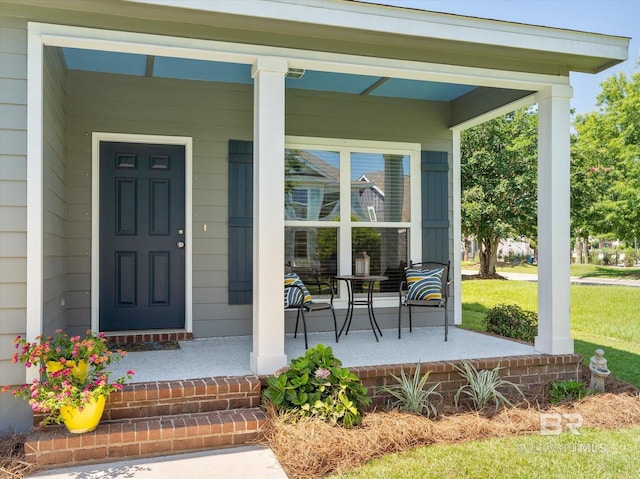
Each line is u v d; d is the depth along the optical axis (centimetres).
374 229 574
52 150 375
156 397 332
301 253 548
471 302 1120
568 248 439
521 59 426
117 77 490
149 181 507
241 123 525
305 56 374
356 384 349
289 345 476
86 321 479
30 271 317
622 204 1521
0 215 313
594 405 397
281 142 369
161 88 502
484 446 330
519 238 1748
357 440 315
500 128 1409
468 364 405
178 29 347
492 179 1431
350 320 527
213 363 402
